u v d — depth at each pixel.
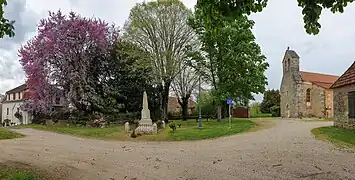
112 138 21.23
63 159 12.06
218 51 31.23
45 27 32.38
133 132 21.84
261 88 31.23
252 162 10.37
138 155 12.98
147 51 33.53
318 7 5.75
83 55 32.47
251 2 6.27
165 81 34.12
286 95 49.97
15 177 8.11
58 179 8.51
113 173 9.28
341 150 12.44
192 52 32.41
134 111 34.69
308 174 8.42
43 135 23.58
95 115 32.34
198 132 21.25
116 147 16.19
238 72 30.52
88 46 32.88
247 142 16.12
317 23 5.90
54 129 28.42
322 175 8.28
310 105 48.34
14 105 56.31
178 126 26.17
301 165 9.59
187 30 34.03
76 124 31.78
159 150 14.53
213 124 28.72
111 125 30.70
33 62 32.34
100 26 33.25
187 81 39.00
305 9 5.85
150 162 11.10
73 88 32.25
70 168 10.15
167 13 33.78
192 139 19.11
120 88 34.44
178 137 19.67
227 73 30.45
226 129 22.89
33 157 12.65
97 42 33.00
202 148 14.71
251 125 26.73
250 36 30.58
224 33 29.84
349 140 15.10
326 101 47.09
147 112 23.64
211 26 6.74
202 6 6.56
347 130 19.84
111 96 34.09
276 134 19.62
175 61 33.25
